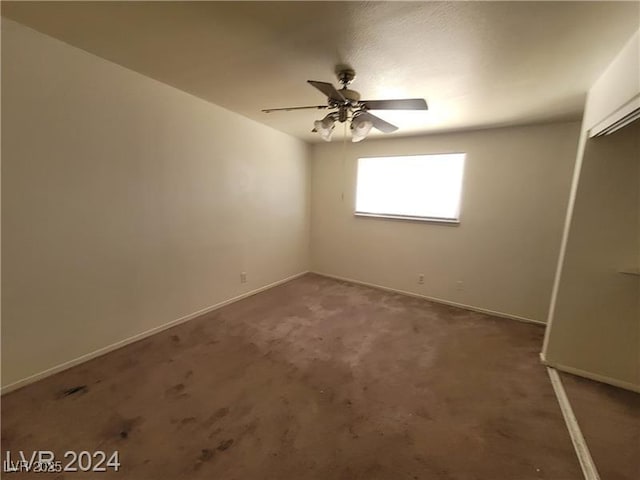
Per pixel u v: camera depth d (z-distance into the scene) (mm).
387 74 1911
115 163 2125
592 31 1399
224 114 2936
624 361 1987
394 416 1668
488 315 3221
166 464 1337
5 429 1491
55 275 1890
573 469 1363
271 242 3863
